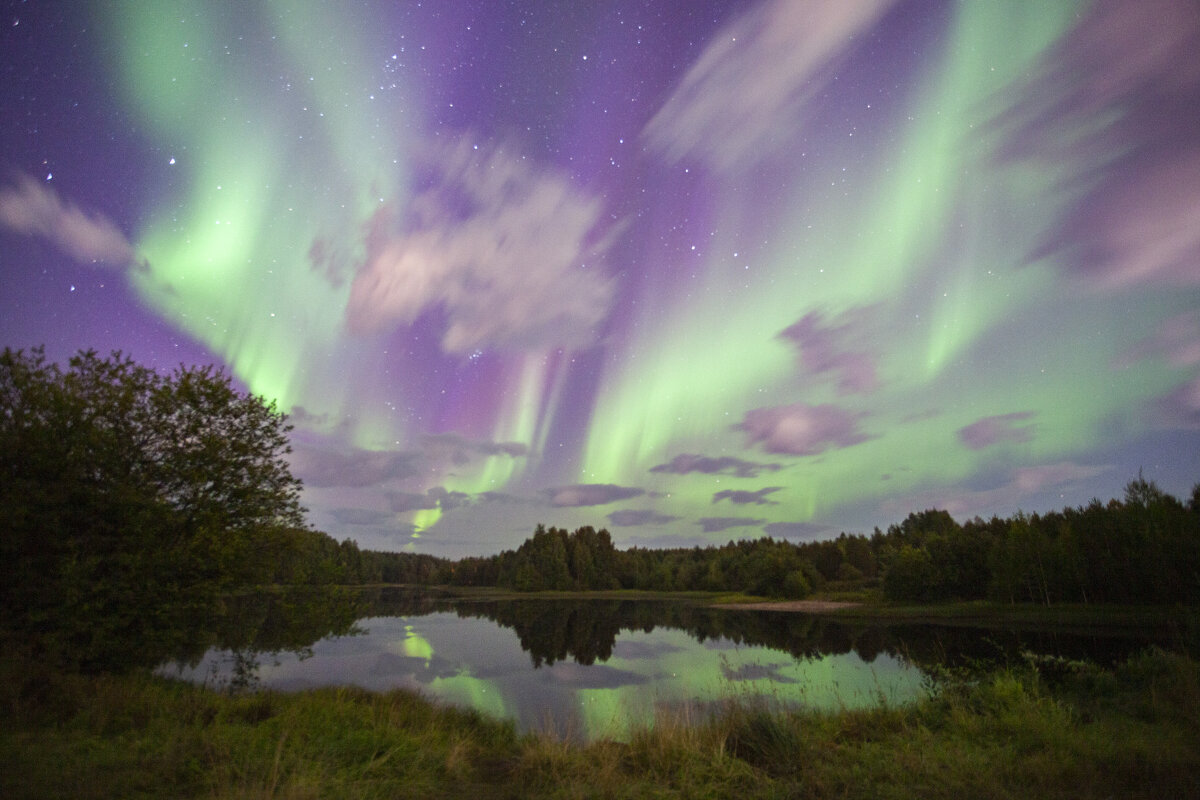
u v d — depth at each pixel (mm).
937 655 32156
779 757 8109
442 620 71188
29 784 6598
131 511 13328
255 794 6172
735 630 60000
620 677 29375
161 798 6473
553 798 7000
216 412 15805
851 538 147500
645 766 8328
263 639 16953
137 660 13406
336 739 9250
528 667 33594
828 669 28125
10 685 9438
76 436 13000
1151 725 8492
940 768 7172
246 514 15539
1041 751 7652
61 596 12312
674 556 194000
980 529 94250
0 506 11836
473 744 10695
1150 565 54062
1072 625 51406
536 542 180750
